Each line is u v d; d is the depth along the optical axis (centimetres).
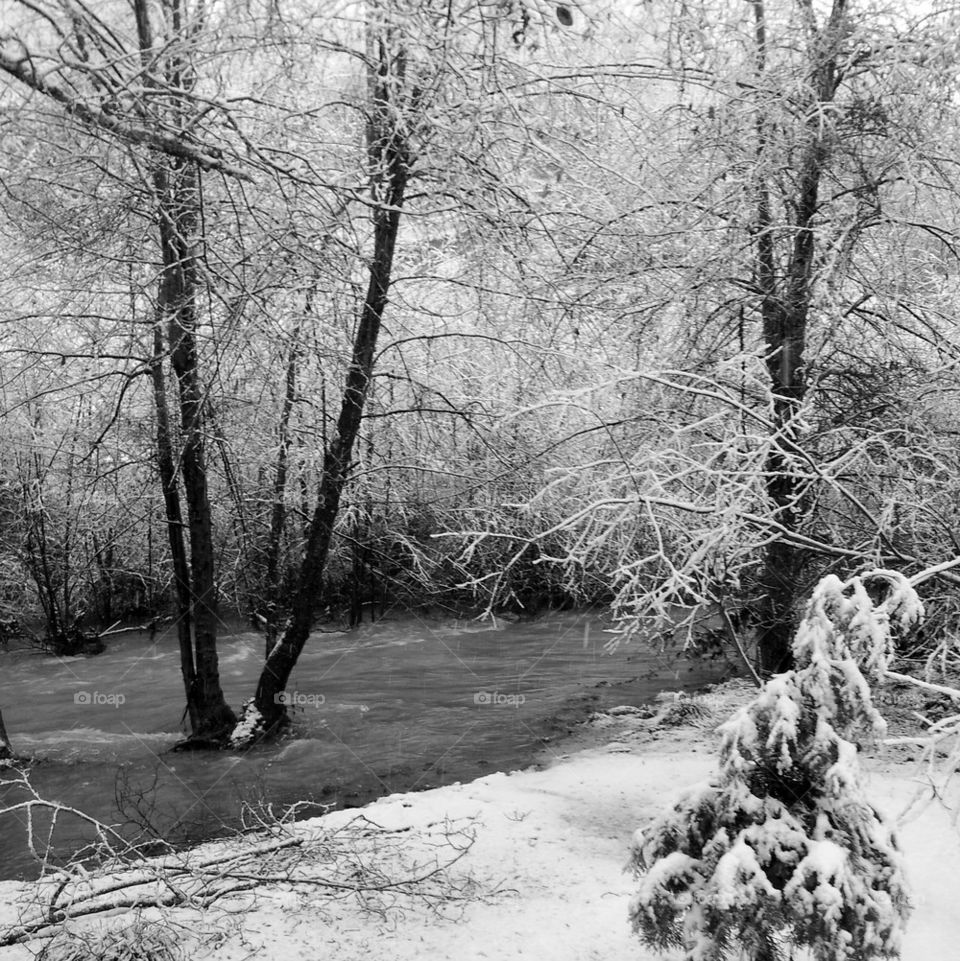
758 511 930
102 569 1919
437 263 1312
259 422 1361
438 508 1648
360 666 1596
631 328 1133
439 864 667
